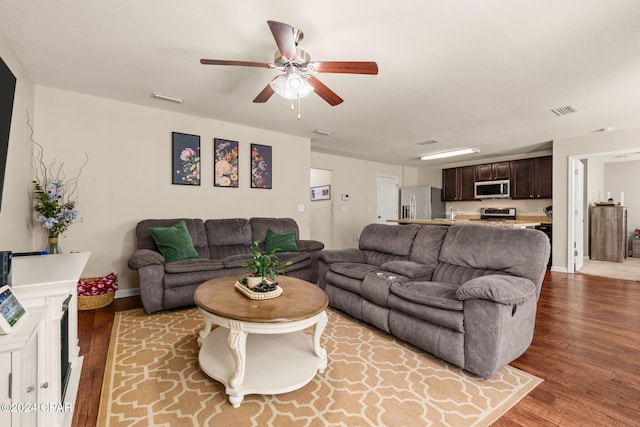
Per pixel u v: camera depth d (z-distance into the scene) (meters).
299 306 1.77
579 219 5.15
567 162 4.94
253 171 4.45
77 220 3.21
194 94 3.20
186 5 1.81
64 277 1.32
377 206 7.43
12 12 1.88
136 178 3.53
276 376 1.66
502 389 1.72
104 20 1.97
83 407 1.54
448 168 7.36
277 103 3.46
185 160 3.84
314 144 5.50
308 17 1.90
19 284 1.19
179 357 2.05
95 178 3.29
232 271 3.21
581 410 1.54
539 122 4.06
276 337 2.18
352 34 2.09
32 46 2.28
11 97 1.64
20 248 2.56
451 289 2.11
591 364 2.00
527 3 1.76
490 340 1.75
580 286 4.06
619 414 1.51
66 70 2.68
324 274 3.21
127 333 2.44
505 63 2.48
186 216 3.88
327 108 3.58
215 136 4.09
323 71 2.08
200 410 1.51
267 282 2.09
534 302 2.09
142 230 3.29
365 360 2.04
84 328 2.54
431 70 2.61
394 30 2.04
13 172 2.38
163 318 2.79
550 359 2.07
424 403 1.59
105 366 1.93
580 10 1.82
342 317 2.88
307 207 5.05
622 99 3.22
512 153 6.21
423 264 2.73
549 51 2.29
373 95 3.17
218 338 2.14
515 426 1.42
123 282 3.47
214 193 4.10
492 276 1.96
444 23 1.96
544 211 5.95
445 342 1.94
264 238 4.04
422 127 4.35
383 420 1.45
